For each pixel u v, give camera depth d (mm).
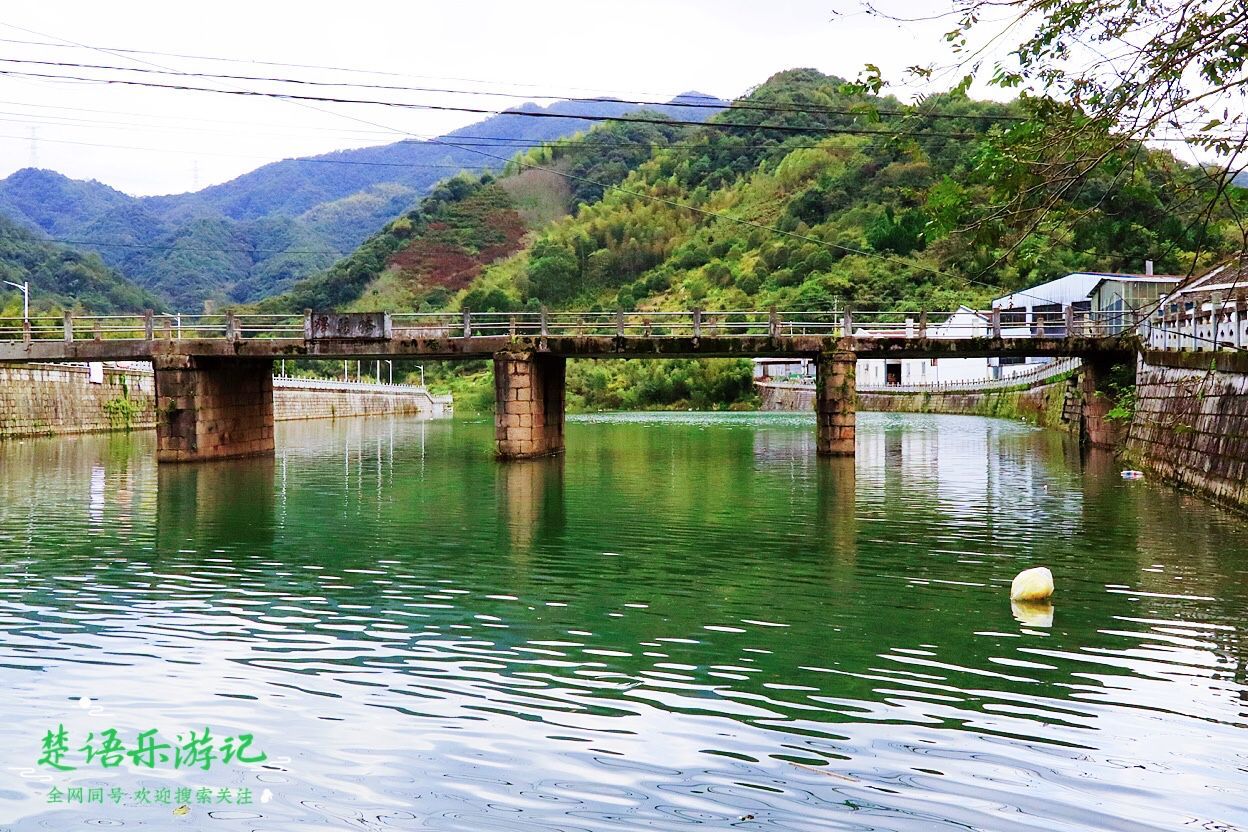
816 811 7906
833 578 16234
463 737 9398
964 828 7621
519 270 144125
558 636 12805
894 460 37469
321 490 29125
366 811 7984
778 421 76812
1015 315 64500
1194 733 9375
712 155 158125
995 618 13539
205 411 36562
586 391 113375
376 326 35438
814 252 110625
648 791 8266
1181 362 27500
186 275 192750
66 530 21562
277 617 13820
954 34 10516
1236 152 10102
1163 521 21281
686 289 125625
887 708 10078
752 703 10258
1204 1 9781
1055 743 9164
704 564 17547
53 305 113875
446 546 19547
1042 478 30422
